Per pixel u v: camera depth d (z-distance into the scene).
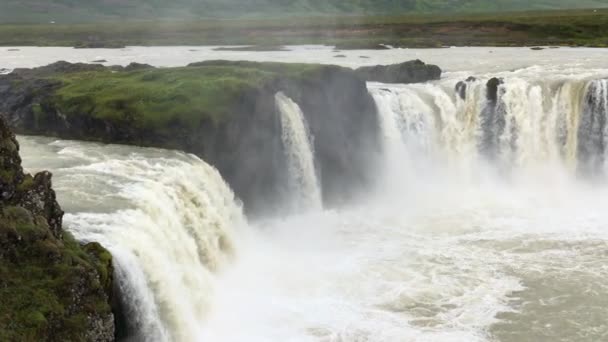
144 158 45.88
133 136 50.72
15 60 98.31
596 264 43.53
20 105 58.59
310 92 58.94
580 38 135.25
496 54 107.94
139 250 30.44
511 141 64.94
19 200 25.66
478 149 65.75
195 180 43.09
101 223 31.72
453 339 34.06
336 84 60.59
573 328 35.22
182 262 34.75
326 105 59.69
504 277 41.69
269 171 54.28
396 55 109.56
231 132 50.16
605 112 62.16
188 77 57.75
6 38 156.38
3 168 25.45
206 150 48.62
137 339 29.19
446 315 36.69
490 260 44.53
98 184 38.19
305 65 62.34
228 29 179.25
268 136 53.56
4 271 23.47
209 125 48.88
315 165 58.94
